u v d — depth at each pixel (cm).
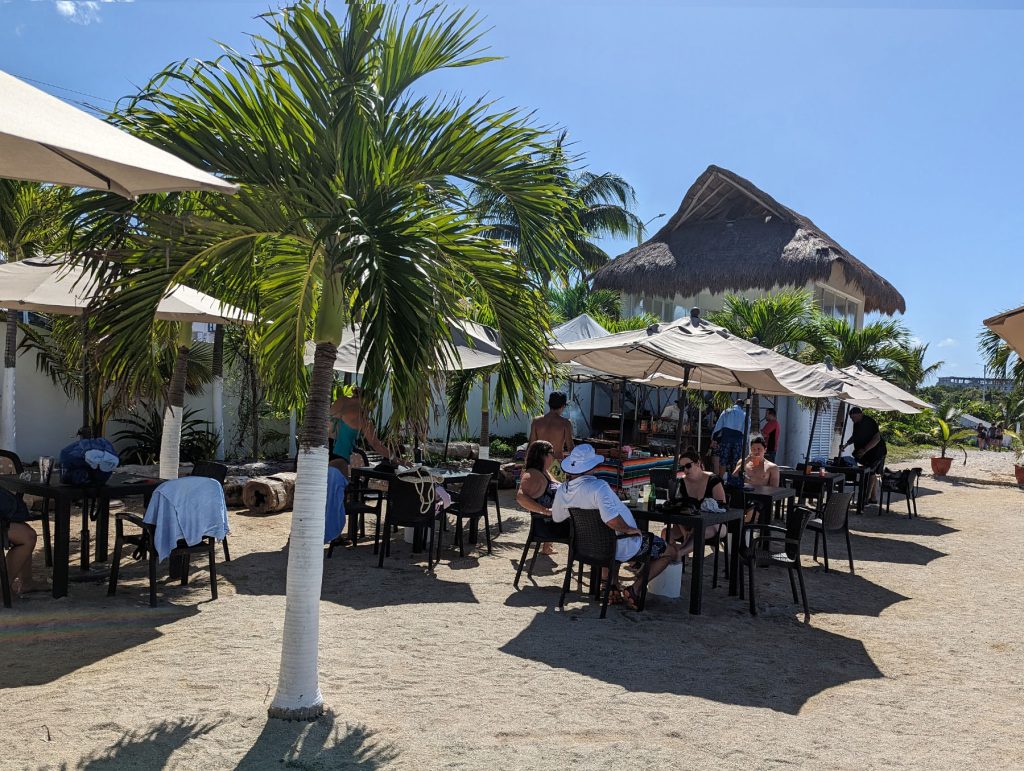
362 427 759
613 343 755
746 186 2155
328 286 416
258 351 634
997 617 699
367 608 614
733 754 387
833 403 1959
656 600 693
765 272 1941
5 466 812
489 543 867
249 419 1487
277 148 409
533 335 481
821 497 1060
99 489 606
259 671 463
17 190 1072
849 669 538
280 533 880
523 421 2072
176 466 748
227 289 572
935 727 441
